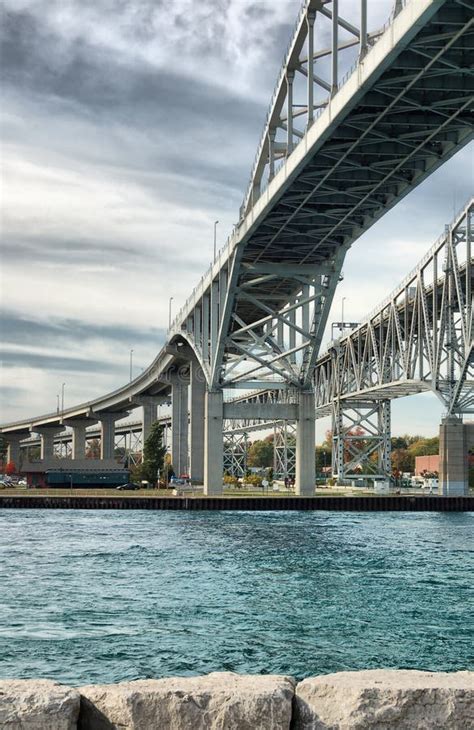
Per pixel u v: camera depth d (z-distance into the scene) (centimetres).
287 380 9481
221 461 9469
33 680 681
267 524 6775
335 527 6462
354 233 7206
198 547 4744
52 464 14438
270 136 6675
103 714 661
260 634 2253
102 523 6812
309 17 5684
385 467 13300
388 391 12012
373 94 4803
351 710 645
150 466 13250
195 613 2561
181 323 11288
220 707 650
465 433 9506
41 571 3606
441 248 9581
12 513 8275
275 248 7656
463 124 5106
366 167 5628
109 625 2361
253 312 10325
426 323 9969
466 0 3822
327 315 8388
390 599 2858
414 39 4141
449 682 666
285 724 646
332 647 2108
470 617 2522
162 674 1839
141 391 17025
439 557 4291
